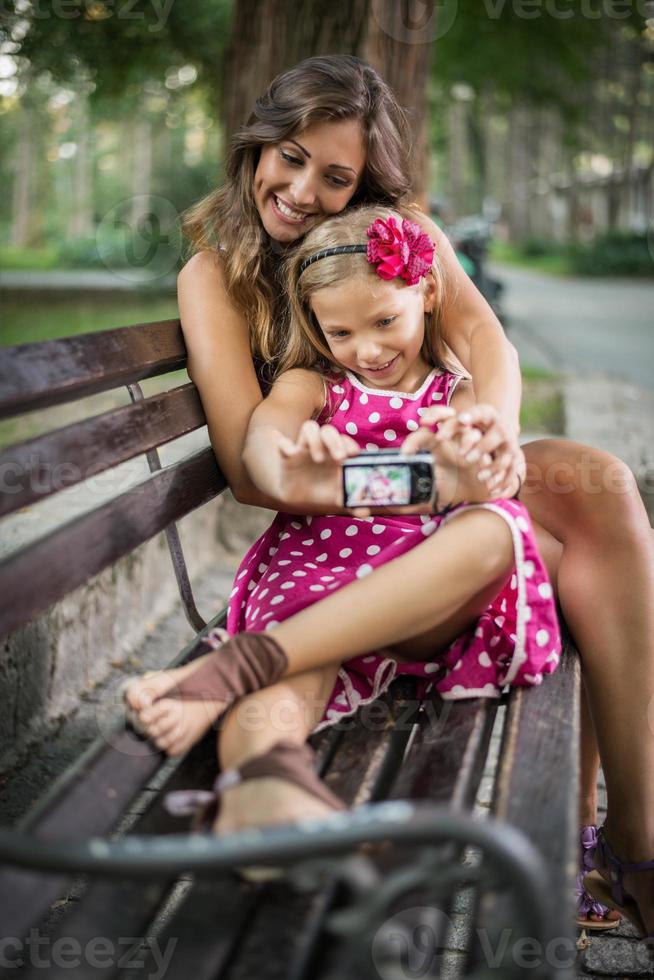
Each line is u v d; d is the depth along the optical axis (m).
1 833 1.08
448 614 1.68
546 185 40.34
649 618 1.97
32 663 2.94
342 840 1.07
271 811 1.30
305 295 2.09
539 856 1.30
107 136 39.56
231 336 2.20
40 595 1.50
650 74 38.12
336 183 2.21
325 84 2.16
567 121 19.89
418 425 2.14
